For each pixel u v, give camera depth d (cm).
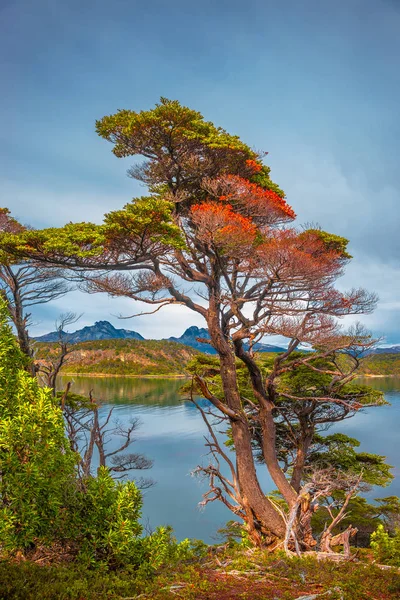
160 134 1777
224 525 3856
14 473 729
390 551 1041
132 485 863
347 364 2353
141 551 827
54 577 685
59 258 1534
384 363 16362
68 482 827
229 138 1831
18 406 802
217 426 6675
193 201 1986
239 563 974
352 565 928
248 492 1806
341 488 2017
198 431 7969
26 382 827
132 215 1427
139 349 17850
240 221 1595
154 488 4897
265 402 2036
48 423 775
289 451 2464
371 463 2483
